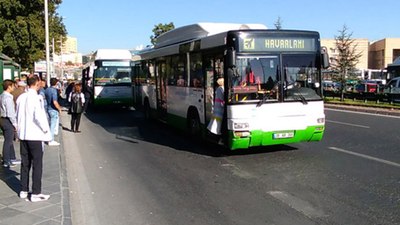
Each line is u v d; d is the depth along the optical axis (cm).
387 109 2311
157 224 585
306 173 849
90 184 808
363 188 731
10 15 3097
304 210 624
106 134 1511
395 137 1287
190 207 655
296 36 998
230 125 962
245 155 1048
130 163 995
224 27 1209
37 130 643
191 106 1252
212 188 759
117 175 877
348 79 3272
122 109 2706
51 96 1228
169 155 1082
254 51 967
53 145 1182
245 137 959
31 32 3125
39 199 651
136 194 734
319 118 1016
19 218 573
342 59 3278
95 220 607
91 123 1881
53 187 728
